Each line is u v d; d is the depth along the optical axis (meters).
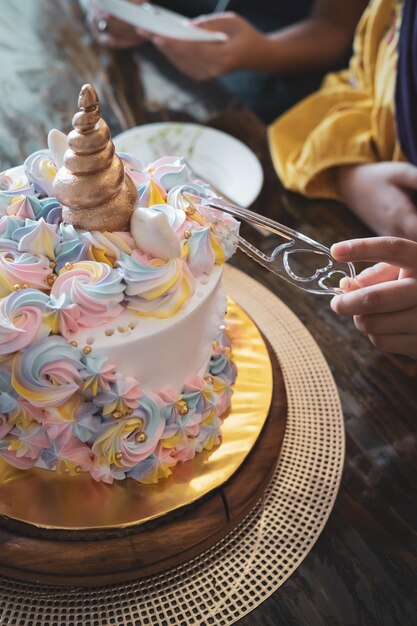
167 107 1.15
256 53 1.30
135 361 0.63
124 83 1.19
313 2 1.57
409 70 1.00
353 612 0.65
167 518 0.67
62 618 0.63
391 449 0.76
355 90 1.15
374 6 1.11
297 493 0.72
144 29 1.18
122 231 0.65
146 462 0.67
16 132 1.08
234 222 0.71
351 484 0.73
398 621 0.65
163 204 0.68
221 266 0.69
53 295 0.63
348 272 0.77
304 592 0.66
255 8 1.69
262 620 0.64
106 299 0.62
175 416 0.67
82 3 1.38
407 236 0.96
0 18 1.32
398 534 0.70
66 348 0.61
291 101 1.43
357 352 0.84
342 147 1.03
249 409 0.75
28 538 0.65
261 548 0.68
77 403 0.64
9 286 0.62
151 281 0.62
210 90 1.19
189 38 1.15
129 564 0.65
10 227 0.66
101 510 0.66
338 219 1.00
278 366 0.80
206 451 0.71
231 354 0.79
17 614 0.63
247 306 0.87
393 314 0.78
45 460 0.68
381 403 0.80
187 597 0.65
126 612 0.64
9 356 0.61
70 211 0.64
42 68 1.20
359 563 0.68
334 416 0.78
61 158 0.68
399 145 1.04
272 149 1.08
